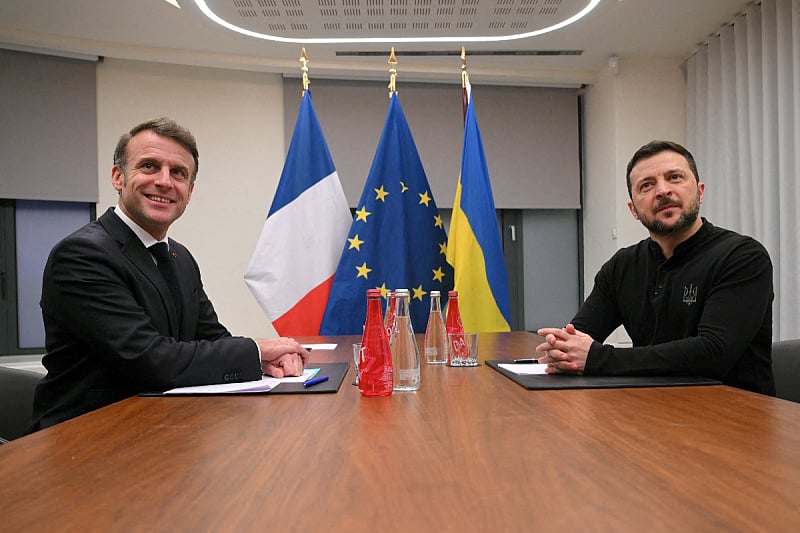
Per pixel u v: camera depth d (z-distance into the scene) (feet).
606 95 14.17
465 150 8.74
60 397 4.05
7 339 12.38
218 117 13.73
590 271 15.10
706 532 1.44
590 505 1.65
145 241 4.65
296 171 8.89
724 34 12.13
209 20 7.99
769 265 4.47
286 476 1.97
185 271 5.05
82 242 3.96
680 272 4.95
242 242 13.83
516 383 3.73
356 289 8.38
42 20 11.22
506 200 14.79
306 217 8.79
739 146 11.80
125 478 1.97
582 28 12.07
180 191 4.69
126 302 3.87
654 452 2.16
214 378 3.76
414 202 8.90
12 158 12.11
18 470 2.07
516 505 1.66
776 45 10.90
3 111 12.07
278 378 4.00
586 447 2.25
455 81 14.40
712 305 4.33
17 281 12.49
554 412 2.88
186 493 1.81
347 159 14.11
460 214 8.57
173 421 2.81
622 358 3.88
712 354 3.92
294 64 13.41
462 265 8.34
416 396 3.37
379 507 1.67
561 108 15.05
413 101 14.46
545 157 14.98
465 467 2.03
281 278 8.59
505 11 7.52
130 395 3.96
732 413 2.80
